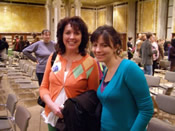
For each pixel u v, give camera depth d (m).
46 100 1.93
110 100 1.64
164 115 4.55
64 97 1.88
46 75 2.10
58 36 2.03
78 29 1.92
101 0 20.70
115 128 1.65
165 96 3.58
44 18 21.86
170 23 15.62
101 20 23.38
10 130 3.17
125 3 19.95
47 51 4.82
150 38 7.82
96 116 1.78
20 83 6.27
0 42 11.72
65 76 1.91
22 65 8.52
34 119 4.62
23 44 13.91
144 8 17.89
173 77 5.66
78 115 1.75
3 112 4.94
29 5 21.05
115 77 1.64
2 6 19.94
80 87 1.88
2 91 6.83
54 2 15.73
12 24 20.53
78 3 17.41
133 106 1.63
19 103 5.67
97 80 1.96
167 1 15.78
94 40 1.71
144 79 1.58
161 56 10.23
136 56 10.64
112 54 1.71
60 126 1.82
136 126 1.56
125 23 20.09
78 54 1.99
